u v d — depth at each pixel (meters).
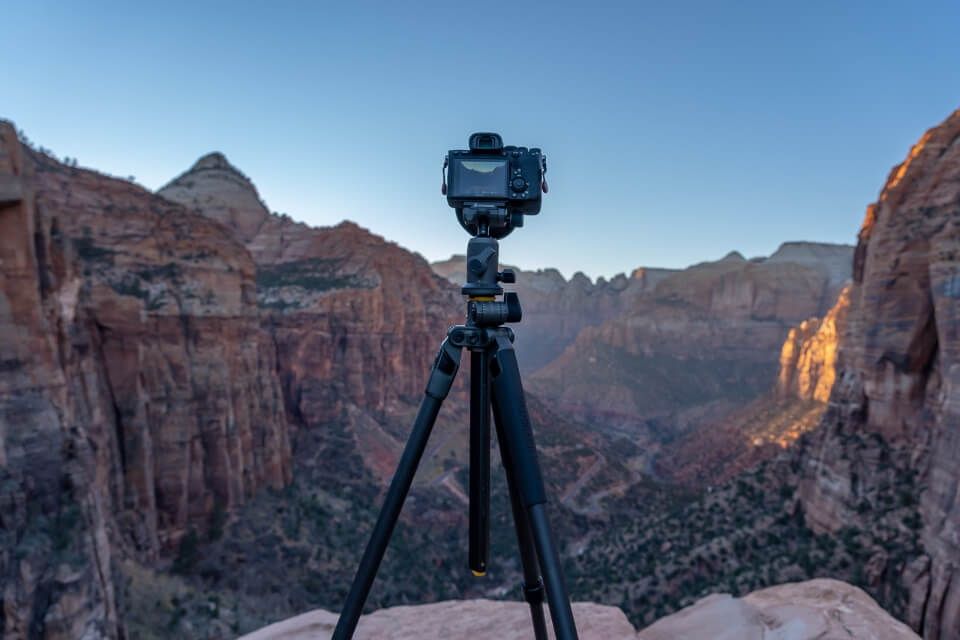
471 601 6.30
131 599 26.52
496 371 3.04
